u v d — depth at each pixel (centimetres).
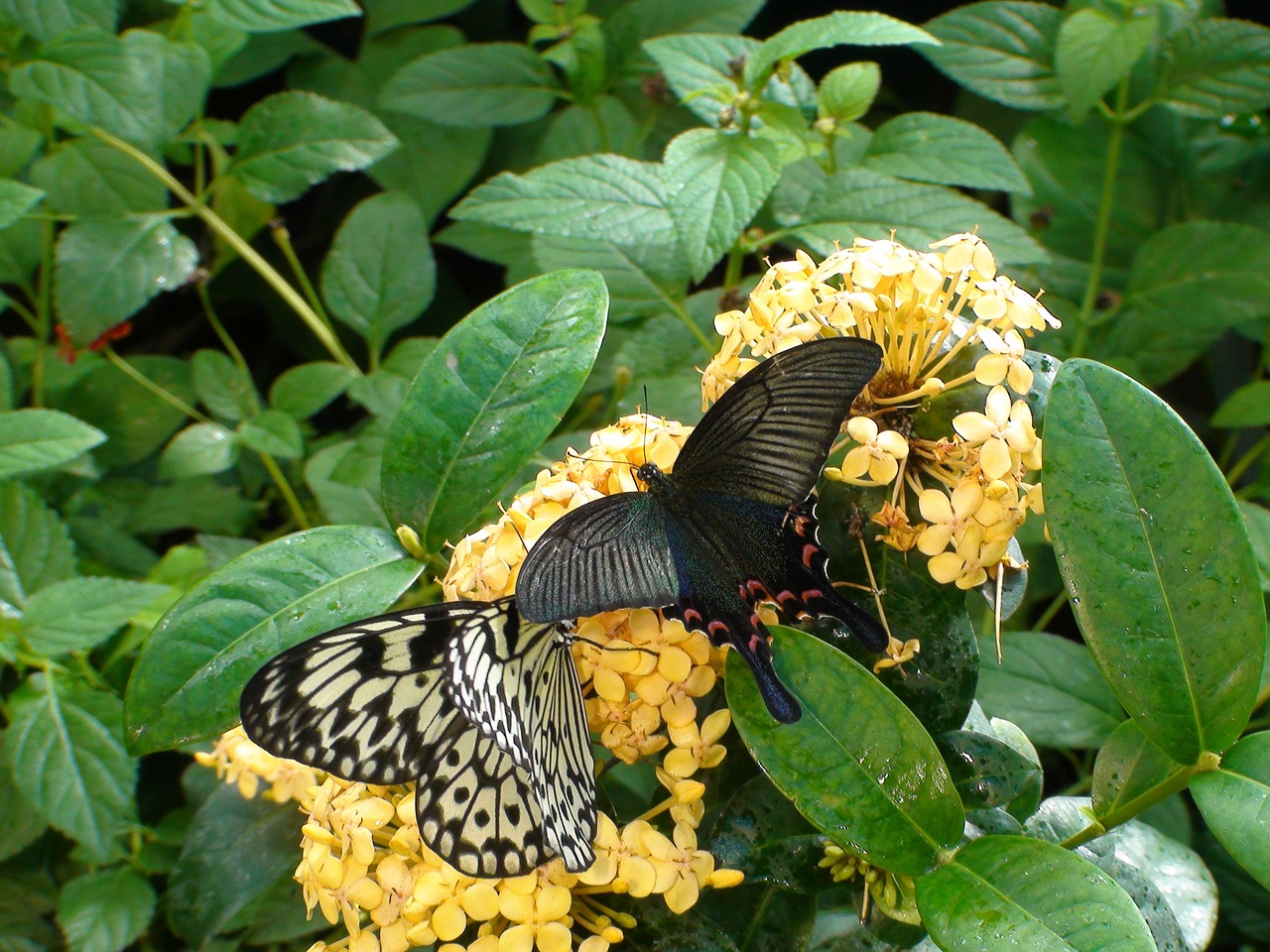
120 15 97
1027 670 78
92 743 75
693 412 79
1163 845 74
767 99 83
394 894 61
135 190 87
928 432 63
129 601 76
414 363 86
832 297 62
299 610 64
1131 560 59
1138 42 84
